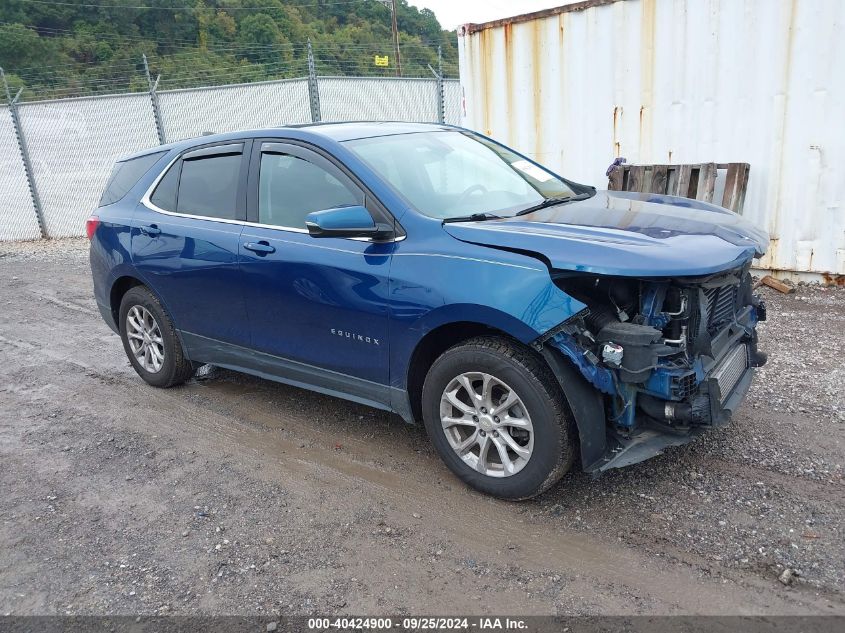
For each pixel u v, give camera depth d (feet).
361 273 11.87
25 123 46.16
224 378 17.98
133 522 11.42
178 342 16.49
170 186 16.03
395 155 13.29
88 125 46.70
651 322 10.23
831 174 22.38
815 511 10.53
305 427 14.69
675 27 24.47
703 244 10.49
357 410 15.40
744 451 12.44
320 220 11.15
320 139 13.25
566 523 10.62
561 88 28.04
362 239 12.09
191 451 13.91
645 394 10.36
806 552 9.60
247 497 11.99
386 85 44.88
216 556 10.35
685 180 24.81
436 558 10.00
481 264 10.62
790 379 15.61
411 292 11.21
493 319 10.36
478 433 11.26
